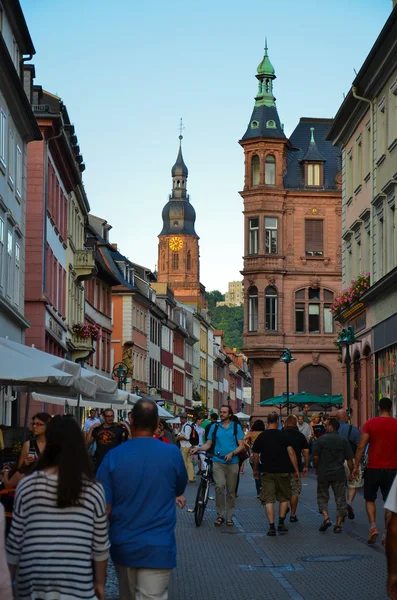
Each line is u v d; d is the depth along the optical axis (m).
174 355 107.88
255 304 71.00
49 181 44.00
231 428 19.66
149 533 7.36
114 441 21.31
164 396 99.38
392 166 34.44
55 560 6.11
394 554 6.91
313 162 71.81
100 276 68.31
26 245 41.41
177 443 39.94
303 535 17.77
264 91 72.31
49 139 42.59
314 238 71.19
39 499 6.20
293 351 70.62
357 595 11.53
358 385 41.78
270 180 71.19
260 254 70.44
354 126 41.81
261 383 71.12
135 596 7.40
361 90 37.84
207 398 139.50
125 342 79.00
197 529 19.08
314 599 11.31
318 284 70.75
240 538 17.50
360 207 40.88
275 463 17.92
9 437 26.47
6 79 30.67
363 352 39.56
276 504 25.06
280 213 70.88
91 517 6.22
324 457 18.17
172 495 7.51
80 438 6.33
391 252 34.91
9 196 33.38
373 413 37.38
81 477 6.22
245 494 29.33
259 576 13.11
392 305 33.81
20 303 36.38
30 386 18.02
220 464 19.55
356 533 17.95
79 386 16.89
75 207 56.62
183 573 13.42
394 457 15.71
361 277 38.84
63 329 50.38
